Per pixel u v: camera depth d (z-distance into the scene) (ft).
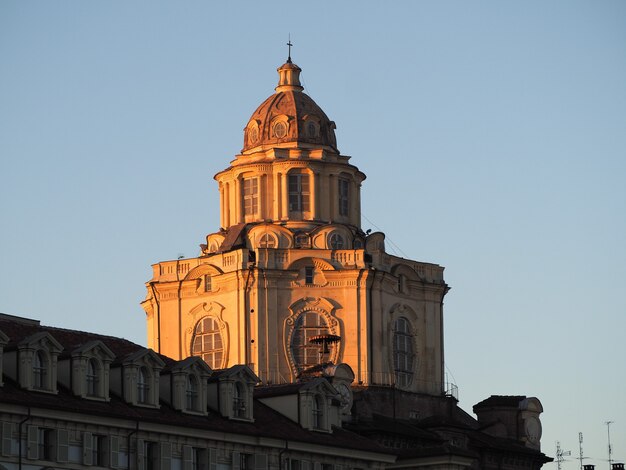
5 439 653.30
